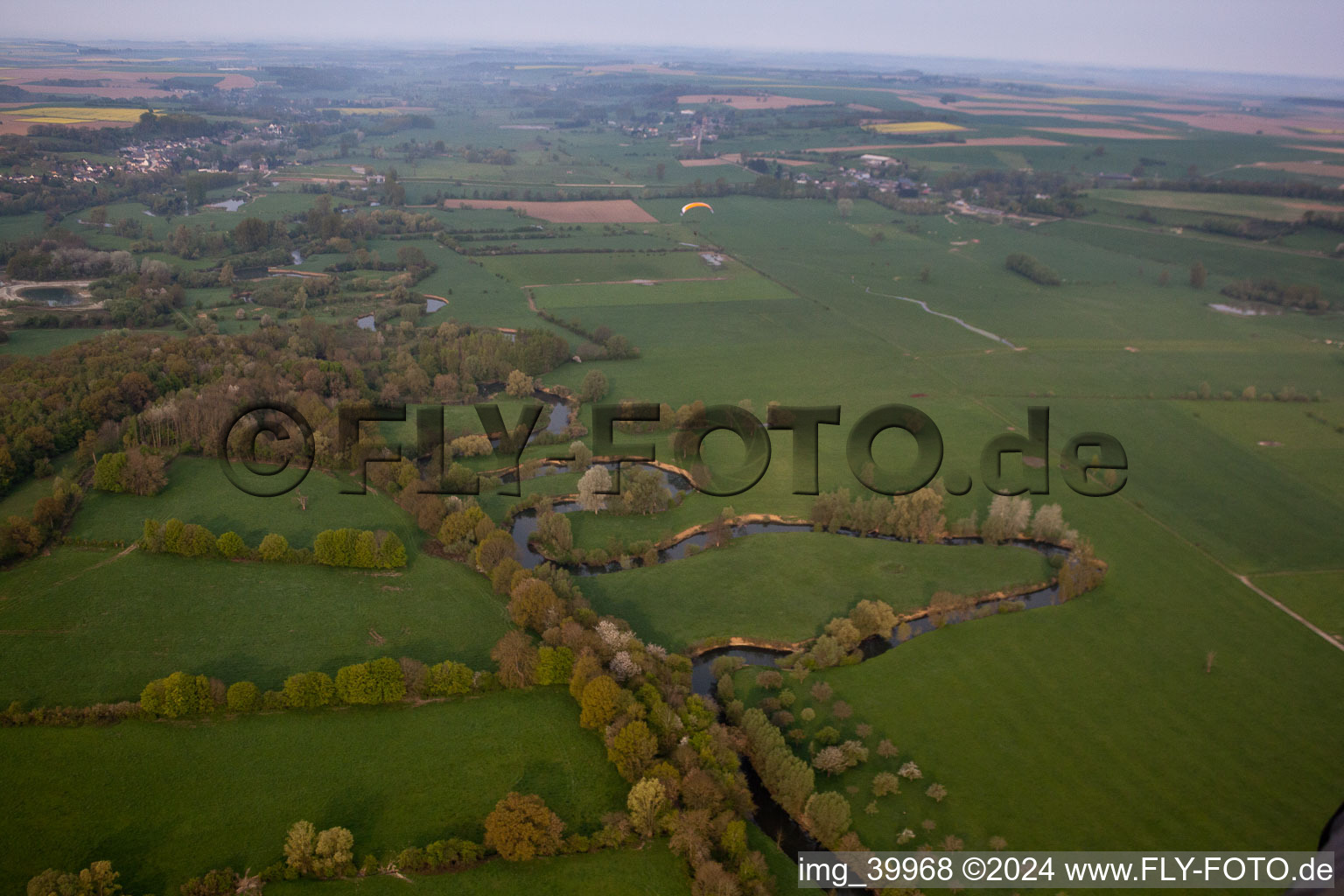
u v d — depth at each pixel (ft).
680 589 451.12
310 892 279.69
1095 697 382.42
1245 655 412.36
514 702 359.66
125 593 418.92
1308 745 357.82
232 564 444.55
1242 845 309.01
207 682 349.20
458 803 313.73
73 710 345.31
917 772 334.85
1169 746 355.97
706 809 298.76
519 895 280.72
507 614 419.54
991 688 387.14
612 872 288.92
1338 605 455.63
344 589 431.84
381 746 336.90
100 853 289.94
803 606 440.04
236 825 302.45
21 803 306.35
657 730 330.34
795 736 354.33
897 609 437.99
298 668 378.94
